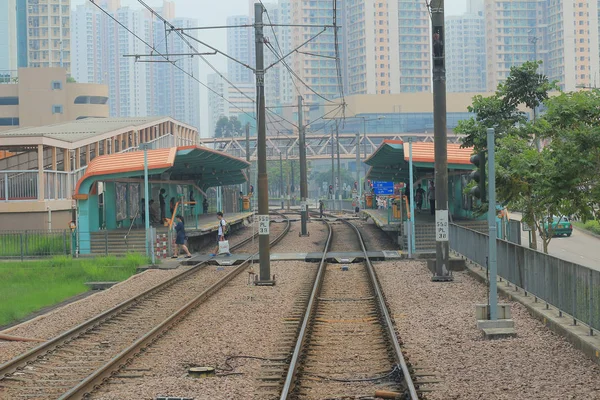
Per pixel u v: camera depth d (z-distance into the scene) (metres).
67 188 42.97
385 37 187.38
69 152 43.53
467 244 26.23
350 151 135.12
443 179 22.94
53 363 12.58
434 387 10.17
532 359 11.80
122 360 12.37
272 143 116.44
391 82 187.75
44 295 21.91
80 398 10.03
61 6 153.25
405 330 14.80
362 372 11.28
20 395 10.36
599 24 189.38
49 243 32.53
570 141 17.70
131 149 57.12
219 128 186.50
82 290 23.56
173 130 73.00
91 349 13.77
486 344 13.18
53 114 114.75
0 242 32.62
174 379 11.04
